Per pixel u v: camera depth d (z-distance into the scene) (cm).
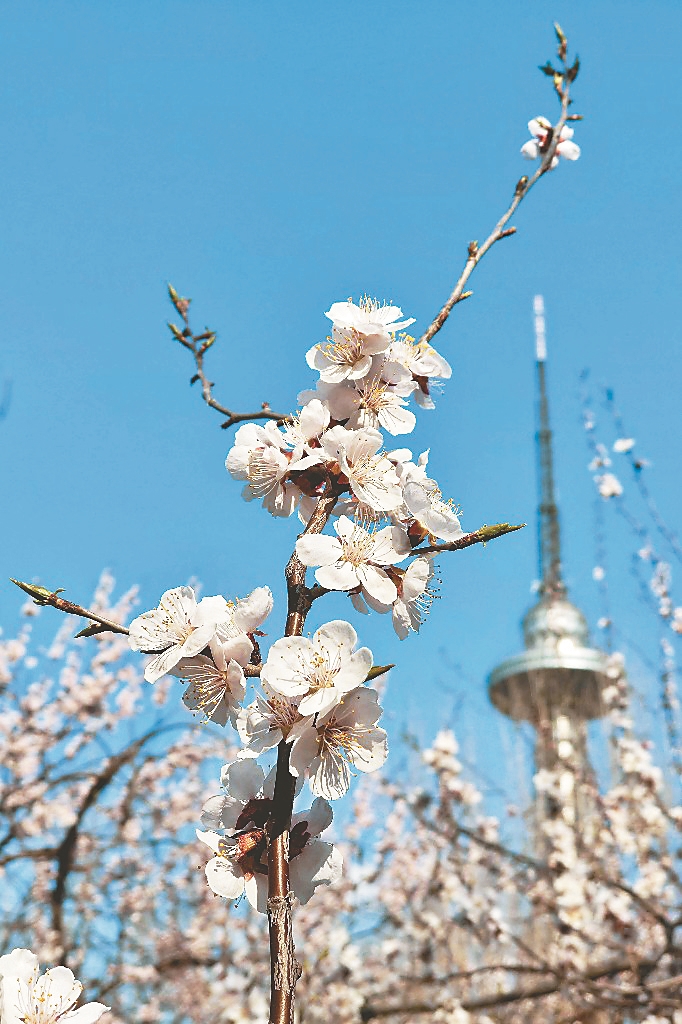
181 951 1116
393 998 1077
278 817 250
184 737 1163
